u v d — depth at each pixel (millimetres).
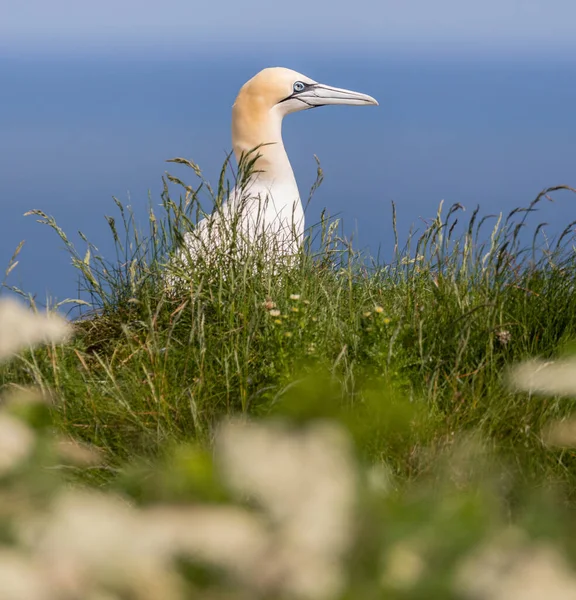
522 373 4809
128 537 2619
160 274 12008
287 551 2527
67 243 11961
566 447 7727
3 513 2979
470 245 10953
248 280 11047
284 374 8898
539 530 3148
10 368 9539
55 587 2539
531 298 10539
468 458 7512
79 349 10797
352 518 2787
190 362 9859
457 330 9734
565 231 10852
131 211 12062
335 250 12578
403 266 12391
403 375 8859
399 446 7473
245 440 2686
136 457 8164
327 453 2666
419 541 2879
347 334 9977
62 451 6109
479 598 2615
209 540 2590
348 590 2674
